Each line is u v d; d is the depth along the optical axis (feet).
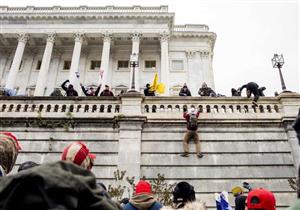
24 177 5.77
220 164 41.47
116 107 46.21
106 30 123.44
